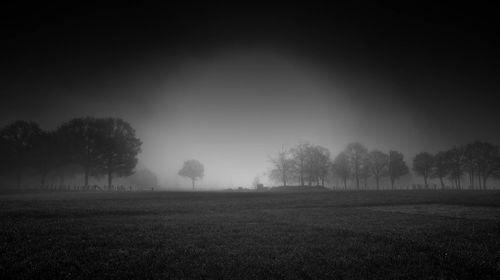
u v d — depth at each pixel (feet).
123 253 44.65
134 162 303.48
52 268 37.35
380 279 35.83
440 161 325.62
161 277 35.32
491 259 43.60
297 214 95.30
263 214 94.89
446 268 40.09
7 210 91.40
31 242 50.70
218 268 38.81
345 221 79.66
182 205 118.32
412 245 50.96
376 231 64.59
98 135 288.30
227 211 103.96
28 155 279.28
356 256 44.75
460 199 149.28
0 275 34.86
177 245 50.47
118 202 127.03
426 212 104.17
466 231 64.64
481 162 306.96
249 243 52.60
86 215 87.86
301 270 38.37
